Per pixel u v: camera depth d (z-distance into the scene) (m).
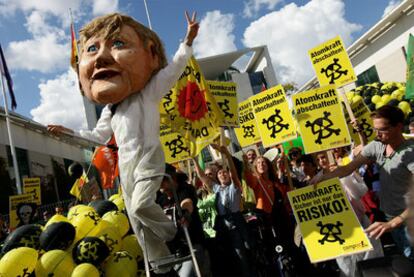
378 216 5.21
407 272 2.53
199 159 8.81
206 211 5.57
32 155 25.58
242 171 5.69
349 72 6.23
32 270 3.64
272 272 5.18
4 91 12.90
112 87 3.39
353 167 3.87
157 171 3.26
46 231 3.85
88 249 3.74
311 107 4.66
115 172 6.70
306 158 5.53
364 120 6.99
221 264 5.20
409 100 12.54
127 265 3.90
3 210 19.98
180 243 3.47
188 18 3.63
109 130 3.87
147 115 3.41
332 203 3.91
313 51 6.60
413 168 3.25
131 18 3.75
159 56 3.89
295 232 4.86
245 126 7.13
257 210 5.34
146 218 3.19
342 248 3.74
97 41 3.57
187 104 5.14
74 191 8.22
